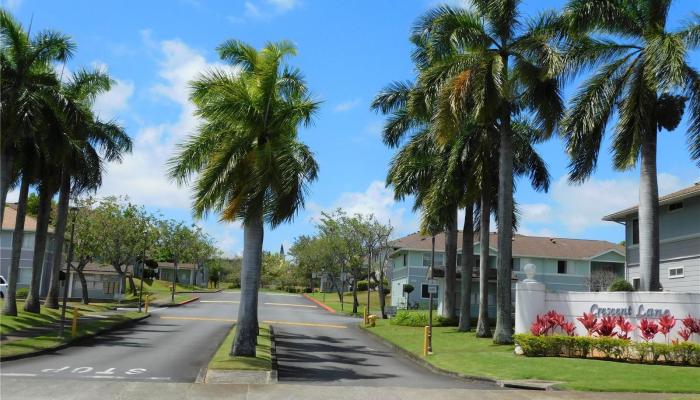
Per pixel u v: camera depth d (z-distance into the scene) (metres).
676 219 30.77
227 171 18.89
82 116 28.27
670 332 19.48
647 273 21.44
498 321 25.05
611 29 22.55
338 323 40.94
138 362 18.53
